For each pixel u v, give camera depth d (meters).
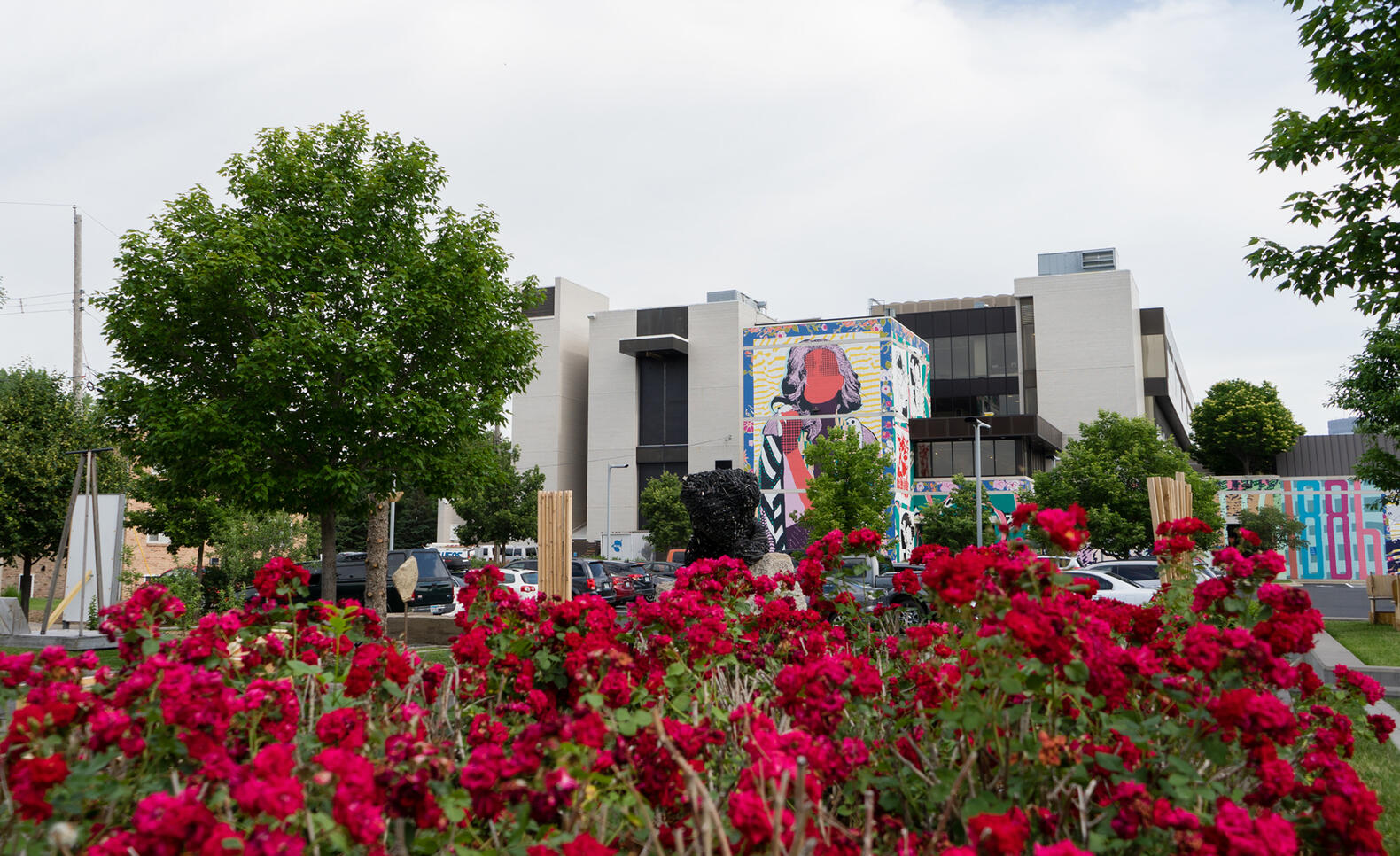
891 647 5.08
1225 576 3.62
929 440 56.06
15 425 21.66
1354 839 2.62
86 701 2.84
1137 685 3.19
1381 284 8.44
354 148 13.30
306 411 12.03
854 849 2.50
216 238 11.48
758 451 52.78
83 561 14.07
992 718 2.75
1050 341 62.75
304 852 2.23
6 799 2.57
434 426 12.38
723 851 2.07
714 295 71.31
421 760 2.44
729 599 5.05
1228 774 3.07
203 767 2.58
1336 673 4.06
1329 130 8.31
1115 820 2.56
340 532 57.91
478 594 4.75
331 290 12.36
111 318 11.71
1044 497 37.88
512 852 2.46
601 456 67.25
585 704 3.18
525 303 14.28
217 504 20.70
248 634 4.07
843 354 51.94
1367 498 48.62
